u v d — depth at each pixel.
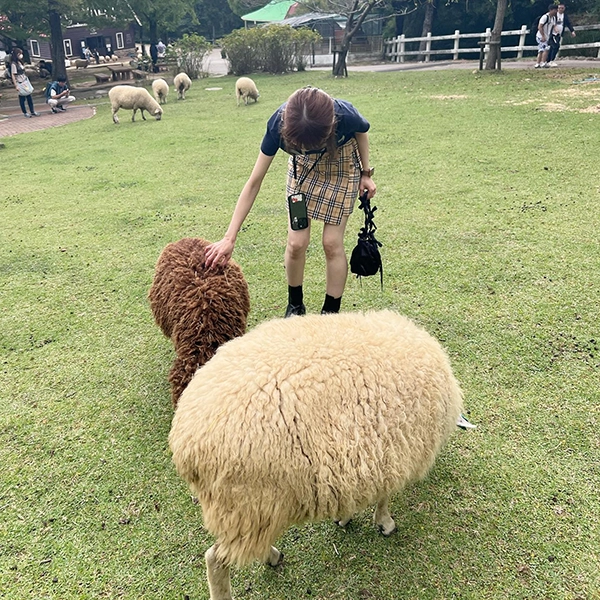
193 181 8.17
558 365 3.47
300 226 3.41
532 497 2.59
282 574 2.33
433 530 2.47
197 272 3.24
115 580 2.33
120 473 2.88
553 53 17.62
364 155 3.40
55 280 5.15
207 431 1.90
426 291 4.46
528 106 11.44
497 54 17.58
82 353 4.00
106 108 18.36
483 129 9.78
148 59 32.28
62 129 14.18
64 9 25.14
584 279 4.43
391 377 2.08
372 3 19.73
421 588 2.23
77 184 8.42
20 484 2.84
